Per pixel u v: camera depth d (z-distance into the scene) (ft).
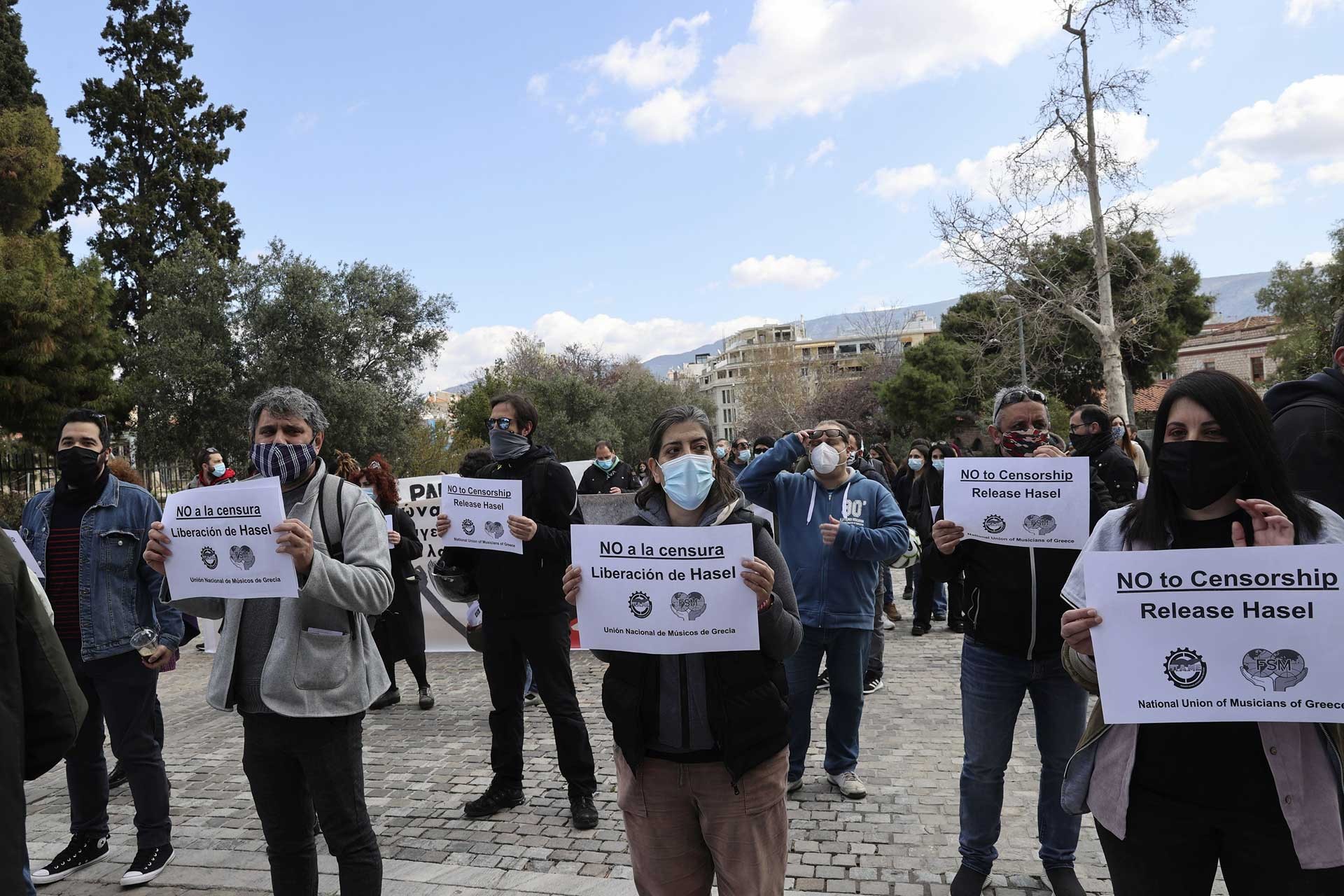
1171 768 6.52
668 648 7.87
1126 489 16.76
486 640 15.02
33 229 78.59
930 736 18.42
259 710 9.61
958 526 10.87
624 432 157.17
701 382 486.38
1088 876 11.89
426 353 89.04
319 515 10.11
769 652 8.15
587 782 14.53
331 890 12.46
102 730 13.92
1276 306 120.06
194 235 85.92
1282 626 6.10
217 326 79.46
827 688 22.38
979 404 132.26
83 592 13.14
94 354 61.41
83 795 13.62
